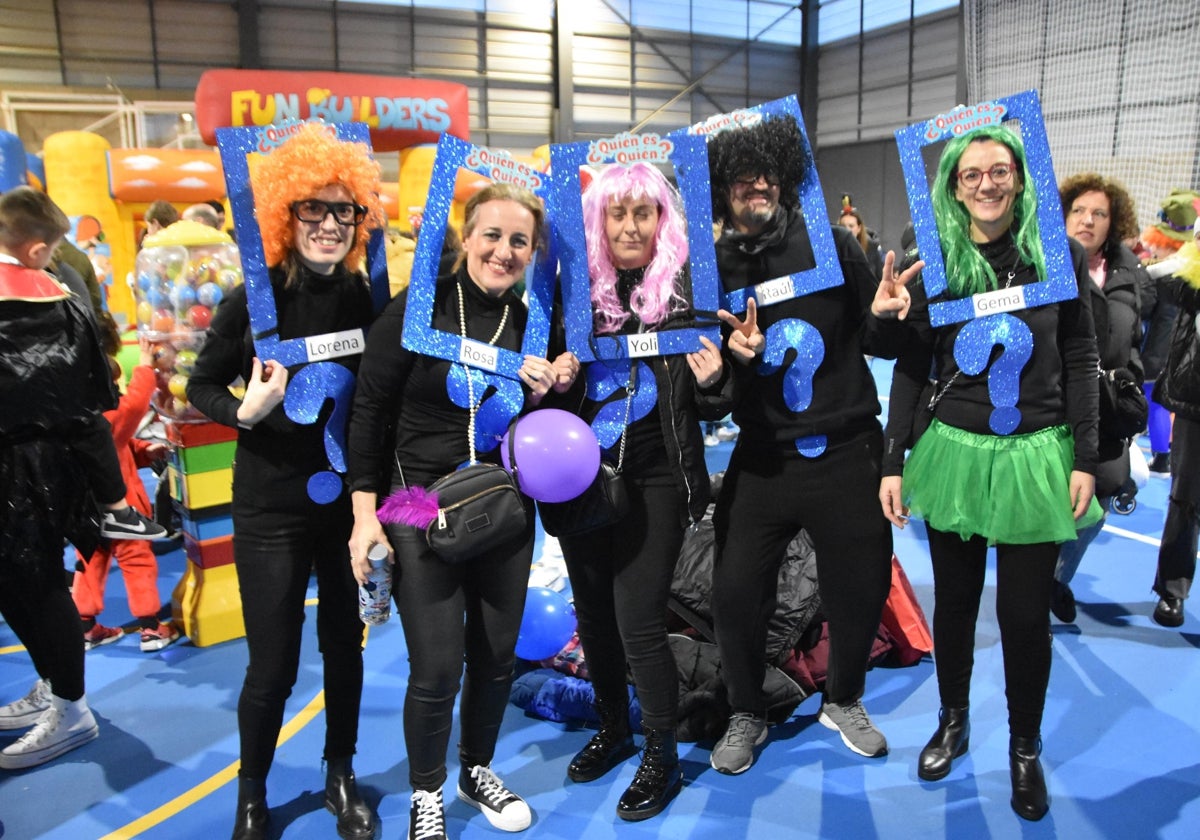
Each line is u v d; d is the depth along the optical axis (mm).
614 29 17219
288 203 1977
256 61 14875
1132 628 3430
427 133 8578
